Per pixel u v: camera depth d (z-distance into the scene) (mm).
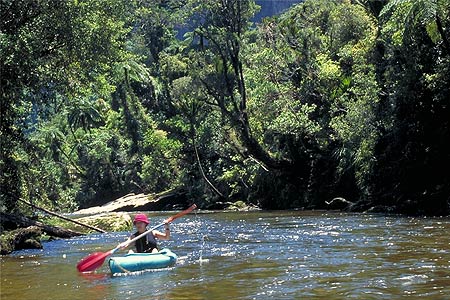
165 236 10852
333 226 17672
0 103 18891
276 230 17234
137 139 53062
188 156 45000
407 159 24219
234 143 38688
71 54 19875
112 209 43281
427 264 9352
